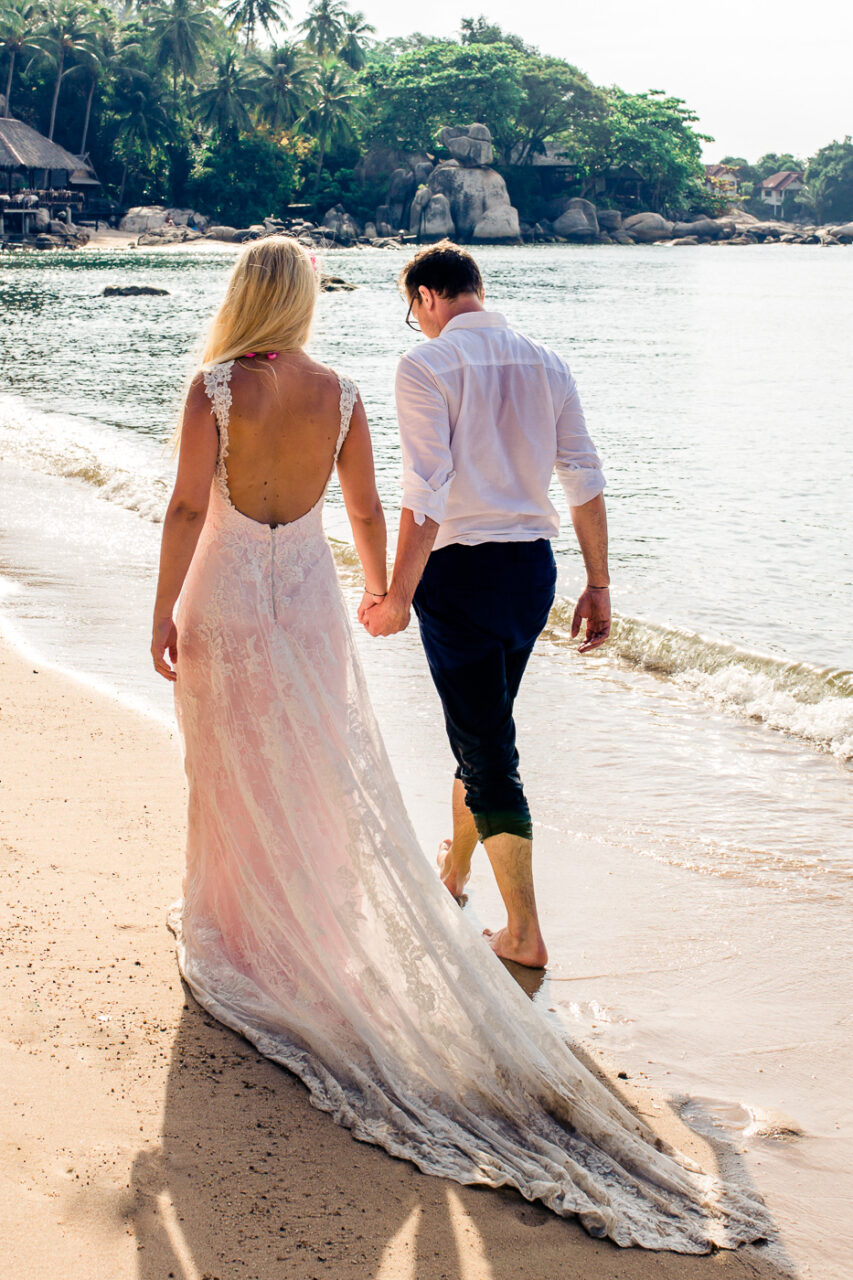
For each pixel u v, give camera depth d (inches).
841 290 1934.1
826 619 254.8
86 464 412.8
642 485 417.7
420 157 3639.3
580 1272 77.2
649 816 159.5
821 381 766.5
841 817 159.6
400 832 99.1
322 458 103.3
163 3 3540.8
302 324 102.5
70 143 3270.2
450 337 113.3
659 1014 112.2
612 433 546.3
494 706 116.6
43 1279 71.5
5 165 2849.4
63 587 269.0
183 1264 73.8
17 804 144.9
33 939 112.6
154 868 129.5
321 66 3496.6
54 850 132.4
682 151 4156.0
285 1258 75.3
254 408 99.3
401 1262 76.2
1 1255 73.0
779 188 6067.9
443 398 110.0
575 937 126.6
